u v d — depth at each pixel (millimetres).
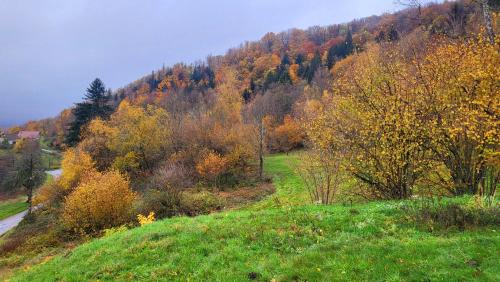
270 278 11883
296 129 78062
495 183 19016
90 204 40719
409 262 10930
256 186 56781
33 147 119000
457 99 19641
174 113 88125
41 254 34188
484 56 18578
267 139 82500
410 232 13531
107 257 16234
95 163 68938
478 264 10297
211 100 104375
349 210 17172
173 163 62031
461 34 22797
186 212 44594
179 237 16625
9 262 32688
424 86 20688
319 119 25047
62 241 40812
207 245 15344
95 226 41438
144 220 31016
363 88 23062
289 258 13078
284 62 145000
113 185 42500
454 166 20234
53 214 55125
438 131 19266
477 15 25875
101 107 101250
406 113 20156
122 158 69875
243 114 90062
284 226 16141
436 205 15328
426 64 21484
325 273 11328
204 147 67812
